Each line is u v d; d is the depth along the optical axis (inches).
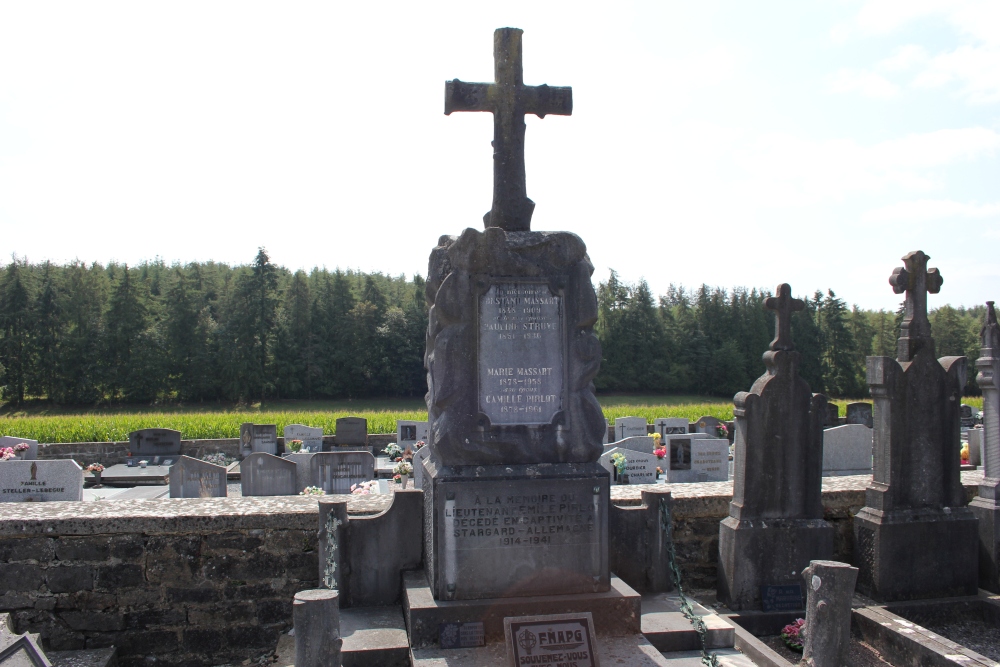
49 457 770.8
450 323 207.0
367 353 2699.3
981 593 272.1
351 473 535.2
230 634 235.5
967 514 270.4
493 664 179.2
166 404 2541.8
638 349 2839.6
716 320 3011.8
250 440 816.3
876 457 271.3
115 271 3432.6
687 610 211.2
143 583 232.5
